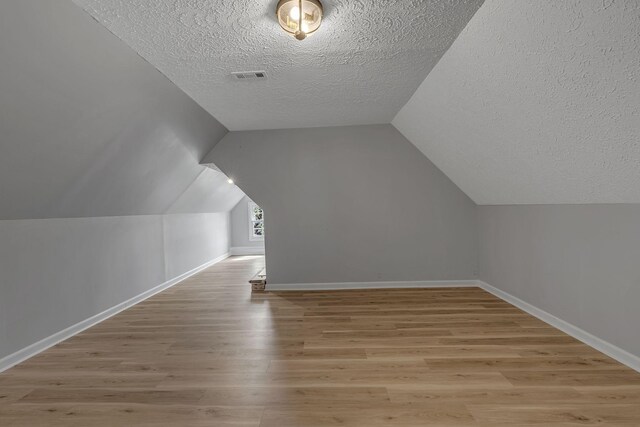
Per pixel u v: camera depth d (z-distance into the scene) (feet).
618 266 7.17
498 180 10.68
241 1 5.61
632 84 4.83
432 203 14.05
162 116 9.73
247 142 14.07
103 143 8.54
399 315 10.60
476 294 12.87
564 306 8.96
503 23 5.78
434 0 5.72
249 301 12.71
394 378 6.69
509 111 7.45
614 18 4.35
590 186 7.41
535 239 10.17
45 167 7.46
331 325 9.84
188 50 7.18
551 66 5.66
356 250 14.17
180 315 11.20
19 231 7.98
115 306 11.59
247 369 7.21
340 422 5.37
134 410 5.81
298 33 5.69
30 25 5.01
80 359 7.89
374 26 6.46
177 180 14.11
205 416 5.60
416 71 8.41
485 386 6.32
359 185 14.06
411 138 13.48
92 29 5.95
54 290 8.98
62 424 5.47
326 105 11.00
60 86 6.25
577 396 5.93
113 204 11.16
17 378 7.02
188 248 18.25
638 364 6.73
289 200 14.15
